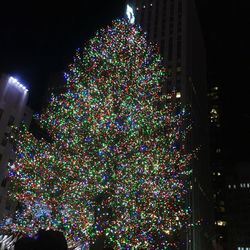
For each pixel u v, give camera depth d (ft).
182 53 261.03
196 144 268.82
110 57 86.33
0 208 140.36
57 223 76.38
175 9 285.64
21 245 9.45
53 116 82.79
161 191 91.91
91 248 69.56
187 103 240.73
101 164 73.46
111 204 73.92
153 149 83.25
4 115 153.79
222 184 418.51
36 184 78.38
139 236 85.71
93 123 76.89
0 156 146.30
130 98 81.66
